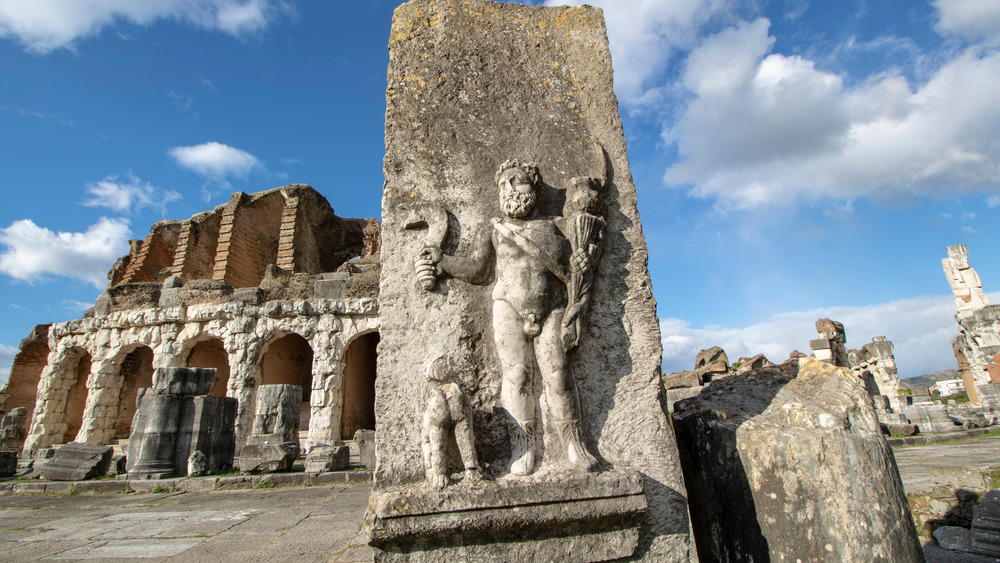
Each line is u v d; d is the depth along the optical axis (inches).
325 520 272.2
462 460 109.2
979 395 828.6
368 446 494.6
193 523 275.6
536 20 160.1
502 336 120.5
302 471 489.7
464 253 129.9
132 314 843.4
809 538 107.5
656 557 114.0
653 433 122.6
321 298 796.0
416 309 125.0
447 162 138.0
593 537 108.0
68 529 268.5
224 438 510.0
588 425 121.1
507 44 154.7
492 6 159.0
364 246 1333.7
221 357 972.6
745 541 118.6
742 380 148.8
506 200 129.4
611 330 129.1
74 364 895.7
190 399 496.4
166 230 1182.3
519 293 121.8
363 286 796.6
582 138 147.3
